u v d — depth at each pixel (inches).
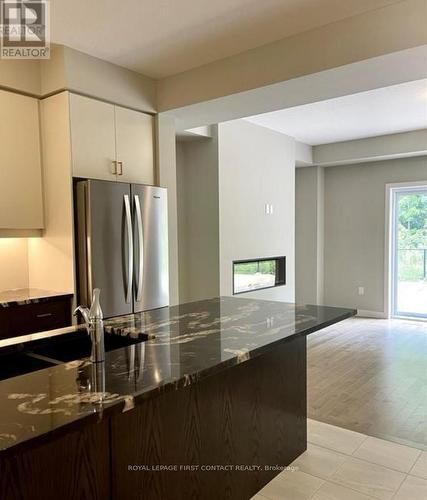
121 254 131.9
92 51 123.3
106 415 43.8
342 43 106.0
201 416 73.7
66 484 52.4
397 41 98.0
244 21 106.0
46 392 48.1
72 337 81.0
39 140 129.6
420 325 243.4
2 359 71.4
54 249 130.4
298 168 286.5
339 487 88.3
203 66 133.7
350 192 276.4
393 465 96.0
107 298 128.1
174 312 97.3
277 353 93.5
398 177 257.9
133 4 96.7
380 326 241.4
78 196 124.3
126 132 138.9
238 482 82.3
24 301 117.0
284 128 224.2
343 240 280.7
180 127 167.5
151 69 136.9
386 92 165.8
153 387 49.4
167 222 149.6
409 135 234.2
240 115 150.6
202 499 73.9
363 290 274.4
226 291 197.5
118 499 59.0
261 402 88.6
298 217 288.2
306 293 287.1
